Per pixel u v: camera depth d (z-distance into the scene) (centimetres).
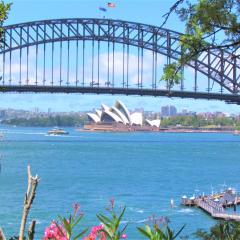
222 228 1265
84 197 9788
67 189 10962
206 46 1369
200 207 8850
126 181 12950
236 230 1262
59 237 919
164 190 11425
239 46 1381
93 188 11312
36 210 7825
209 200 9412
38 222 6575
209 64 9369
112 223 938
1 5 1368
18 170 14900
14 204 8450
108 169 16212
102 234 930
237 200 10062
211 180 13900
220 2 1316
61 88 17475
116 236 928
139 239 5219
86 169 16000
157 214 8106
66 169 15825
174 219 7831
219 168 17275
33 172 14638
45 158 19850
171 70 1389
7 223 6606
